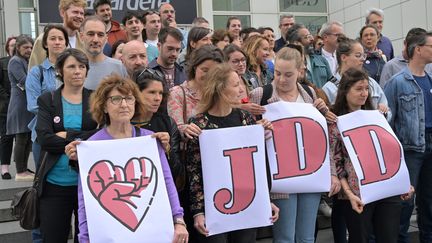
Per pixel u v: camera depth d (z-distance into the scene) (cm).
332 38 572
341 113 382
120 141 279
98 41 398
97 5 584
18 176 554
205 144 306
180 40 432
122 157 277
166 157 298
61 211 309
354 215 363
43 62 426
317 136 348
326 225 492
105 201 265
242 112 325
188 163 313
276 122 345
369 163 360
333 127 369
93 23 398
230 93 309
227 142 310
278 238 346
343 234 391
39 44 452
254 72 464
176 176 308
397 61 498
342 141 366
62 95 321
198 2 1110
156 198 273
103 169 272
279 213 343
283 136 343
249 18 1170
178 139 323
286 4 1209
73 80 317
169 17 655
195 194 310
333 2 1241
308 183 342
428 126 429
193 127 305
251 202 311
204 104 315
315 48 583
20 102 544
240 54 391
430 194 436
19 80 542
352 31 1178
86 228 264
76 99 321
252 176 312
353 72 373
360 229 362
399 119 430
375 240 376
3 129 596
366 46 546
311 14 1234
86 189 265
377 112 380
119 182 271
